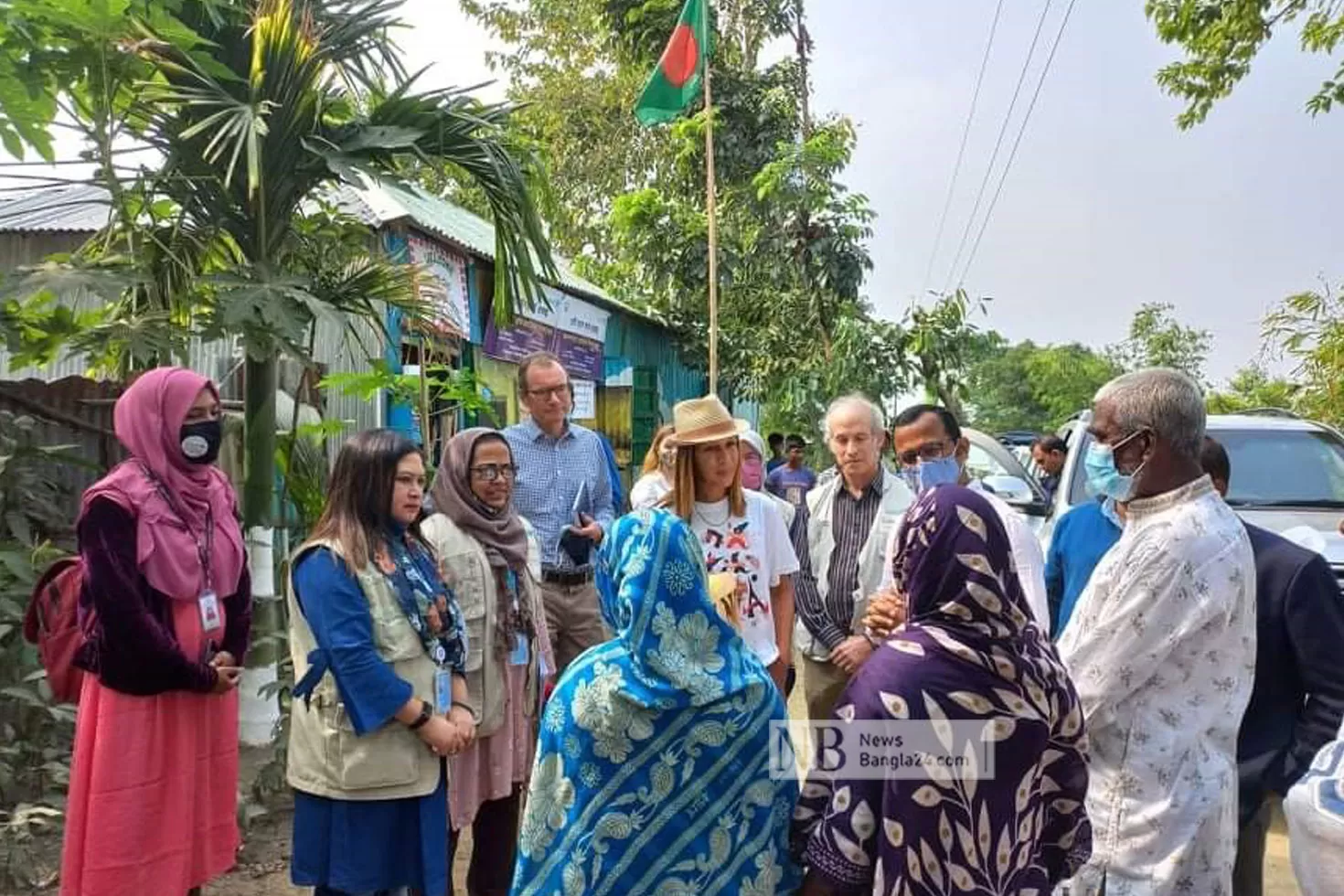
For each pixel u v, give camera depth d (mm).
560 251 21141
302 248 5355
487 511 3566
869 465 3945
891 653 1944
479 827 3635
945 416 4145
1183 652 2371
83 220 8156
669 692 2119
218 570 3242
